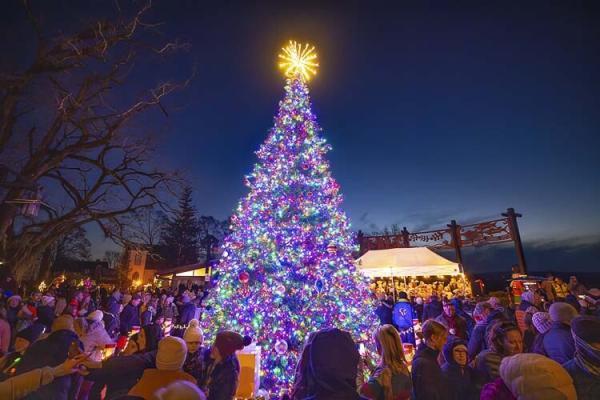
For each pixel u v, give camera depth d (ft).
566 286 44.45
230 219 29.09
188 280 88.79
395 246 81.30
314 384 6.36
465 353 10.83
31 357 9.70
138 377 10.11
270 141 30.45
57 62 45.83
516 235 65.98
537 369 5.56
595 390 7.35
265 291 23.72
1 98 45.83
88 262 143.33
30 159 52.34
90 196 59.88
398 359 8.90
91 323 14.20
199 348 12.18
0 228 46.57
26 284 55.67
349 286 26.48
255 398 16.12
